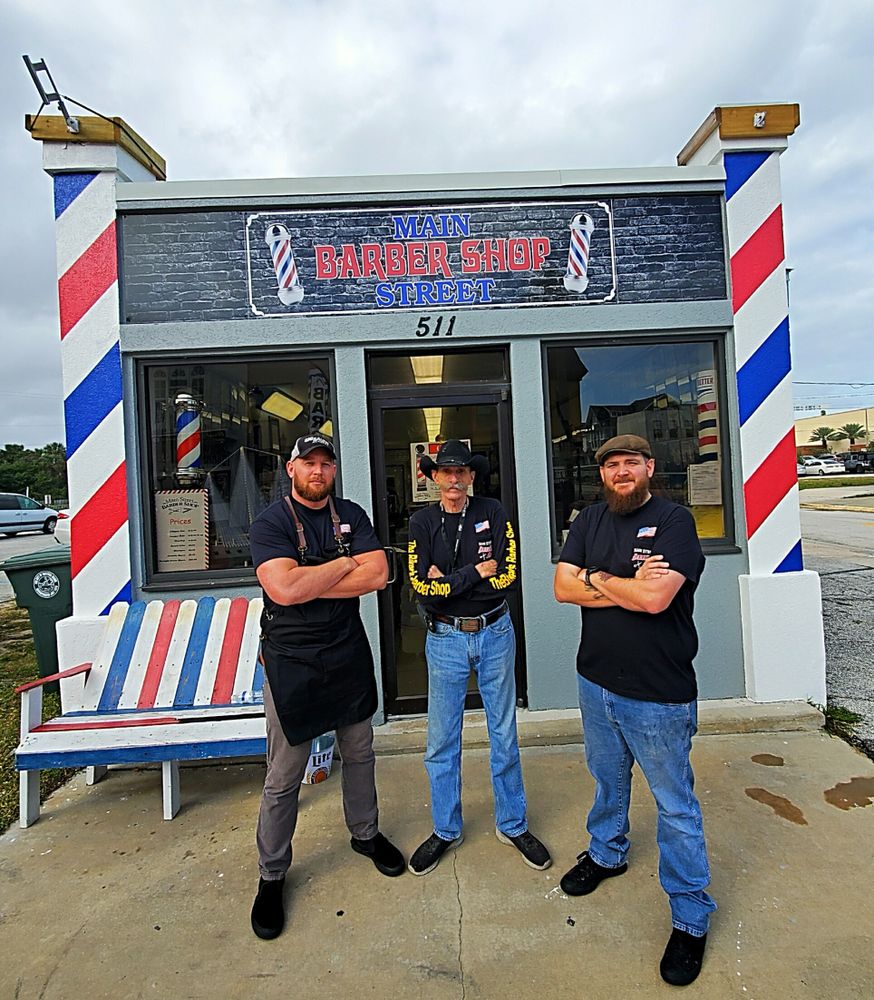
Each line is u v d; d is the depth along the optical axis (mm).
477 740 3895
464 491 2811
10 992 2195
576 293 4242
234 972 2258
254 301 4117
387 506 4246
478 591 2758
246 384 4227
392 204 4160
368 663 2754
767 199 4281
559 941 2336
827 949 2248
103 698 3621
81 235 4031
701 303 4262
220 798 3484
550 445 4270
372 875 2738
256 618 3850
